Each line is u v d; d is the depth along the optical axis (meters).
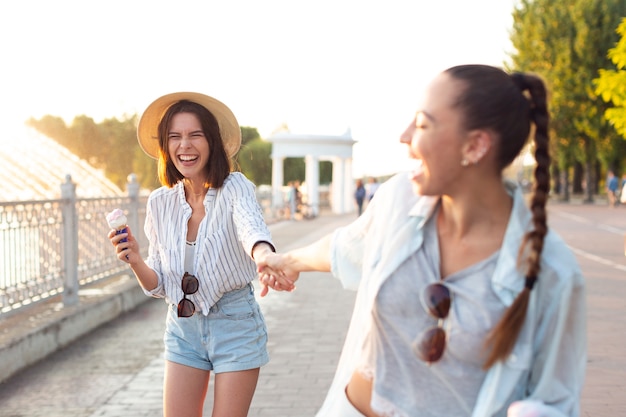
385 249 1.87
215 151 3.08
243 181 3.09
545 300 1.74
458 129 1.74
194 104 3.11
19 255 6.60
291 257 2.34
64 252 7.72
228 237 3.03
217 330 3.04
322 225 26.41
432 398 1.82
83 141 52.94
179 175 3.16
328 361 6.44
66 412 5.12
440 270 1.82
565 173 46.56
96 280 8.62
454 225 1.82
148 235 3.19
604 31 39.06
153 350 7.00
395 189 1.95
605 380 5.70
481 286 1.75
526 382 1.78
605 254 15.23
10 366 5.98
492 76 1.76
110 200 9.14
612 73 10.44
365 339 1.94
